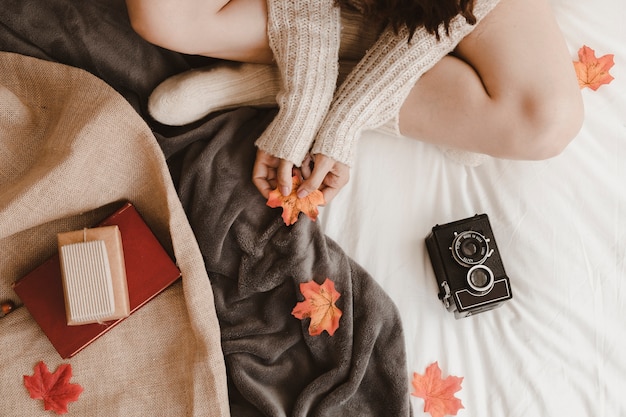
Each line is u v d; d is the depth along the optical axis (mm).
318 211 1164
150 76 1185
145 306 1089
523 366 1116
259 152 1097
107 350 1069
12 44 1137
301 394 1094
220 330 1132
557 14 1241
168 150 1161
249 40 1072
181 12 995
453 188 1188
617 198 1166
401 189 1184
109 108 1039
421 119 1108
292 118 1045
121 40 1171
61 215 1064
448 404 1092
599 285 1136
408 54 1030
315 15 1030
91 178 1056
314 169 1066
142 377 1066
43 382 1043
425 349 1129
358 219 1173
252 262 1136
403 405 1093
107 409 1047
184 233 1063
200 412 1032
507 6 1037
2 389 1041
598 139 1194
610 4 1244
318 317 1095
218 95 1148
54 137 1058
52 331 1048
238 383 1092
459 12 952
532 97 1042
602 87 1212
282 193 1084
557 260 1143
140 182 1103
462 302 1095
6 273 1088
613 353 1117
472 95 1066
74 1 1167
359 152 1194
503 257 1152
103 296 1016
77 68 1086
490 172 1183
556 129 1056
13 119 1092
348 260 1137
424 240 1164
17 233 1064
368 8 1018
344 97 1060
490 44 1048
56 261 1068
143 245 1078
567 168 1175
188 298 1054
